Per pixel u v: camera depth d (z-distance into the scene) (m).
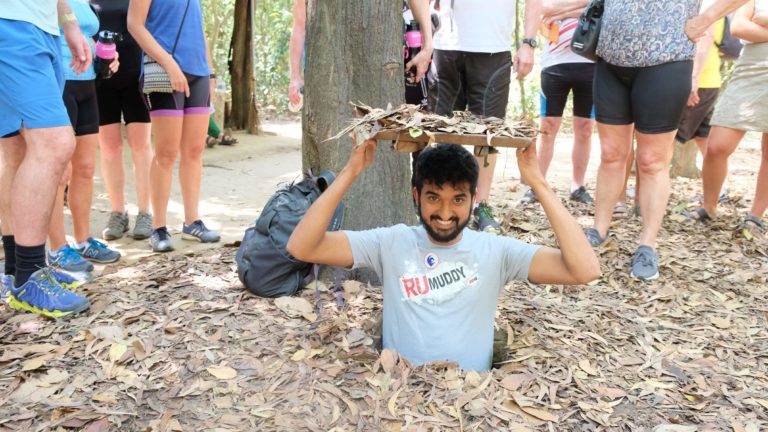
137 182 4.66
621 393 2.59
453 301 2.60
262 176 7.21
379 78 3.48
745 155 9.16
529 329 3.08
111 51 3.96
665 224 5.05
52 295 3.06
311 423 2.30
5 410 2.34
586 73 5.30
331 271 3.50
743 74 4.62
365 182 3.55
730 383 2.71
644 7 3.73
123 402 2.40
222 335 2.90
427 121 2.38
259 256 3.26
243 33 10.09
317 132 3.55
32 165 2.99
